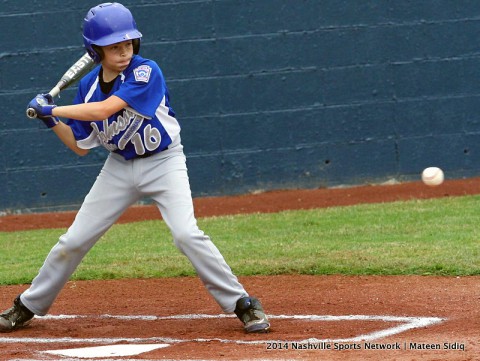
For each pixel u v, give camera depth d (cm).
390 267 2689
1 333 1998
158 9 4706
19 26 4656
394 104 4844
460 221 3531
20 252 3419
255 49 4766
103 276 2811
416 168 4878
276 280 2633
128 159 1895
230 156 4800
